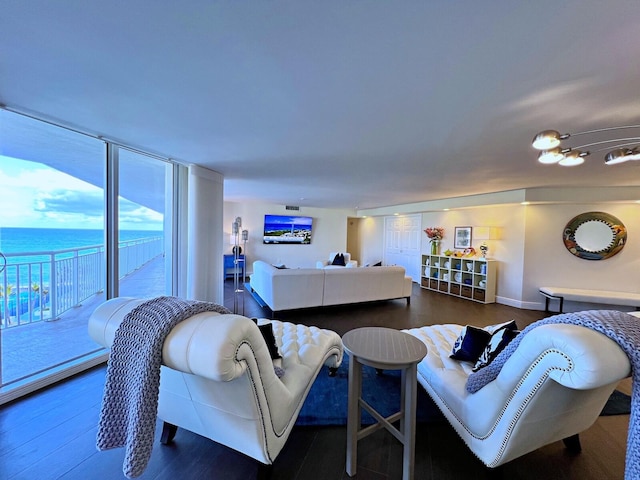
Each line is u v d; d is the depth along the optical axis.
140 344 1.08
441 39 1.18
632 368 1.00
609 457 1.62
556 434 1.43
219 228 3.88
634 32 1.10
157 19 1.09
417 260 7.48
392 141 2.47
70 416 1.88
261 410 1.26
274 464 1.54
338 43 1.23
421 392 2.29
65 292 3.49
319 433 1.80
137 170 3.60
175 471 1.47
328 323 4.05
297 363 1.88
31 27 1.14
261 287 4.87
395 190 5.08
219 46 1.26
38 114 2.02
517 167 3.26
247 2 1.01
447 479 1.47
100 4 1.02
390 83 1.55
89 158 2.98
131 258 5.01
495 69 1.39
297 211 8.34
